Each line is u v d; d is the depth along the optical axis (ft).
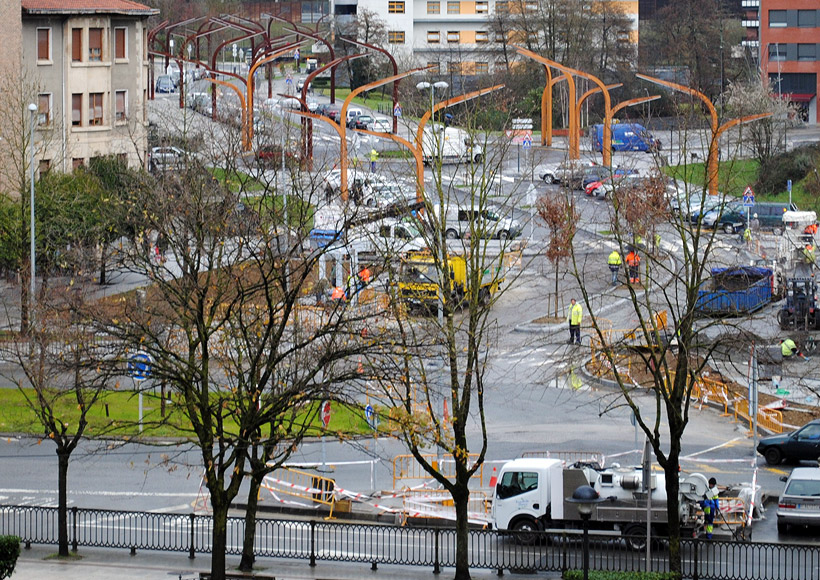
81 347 257.75
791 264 487.20
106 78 643.45
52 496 292.40
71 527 269.23
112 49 646.33
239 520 264.31
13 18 604.49
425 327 292.61
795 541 261.24
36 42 621.31
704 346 263.90
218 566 217.97
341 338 270.05
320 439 317.63
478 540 240.53
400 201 387.14
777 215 644.69
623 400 366.63
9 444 333.62
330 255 390.63
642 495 252.01
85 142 633.61
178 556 250.98
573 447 327.26
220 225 261.03
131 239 306.76
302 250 262.67
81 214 442.91
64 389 324.80
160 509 284.20
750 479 300.20
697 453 322.96
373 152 577.02
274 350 224.12
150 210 298.15
